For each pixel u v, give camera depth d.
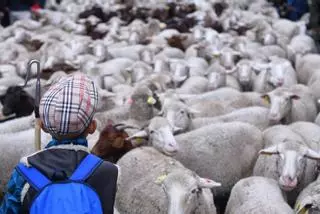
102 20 28.00
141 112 11.41
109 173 4.47
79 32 24.44
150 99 11.25
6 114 12.59
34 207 4.23
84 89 4.55
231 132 10.10
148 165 8.52
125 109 11.87
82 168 4.41
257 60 16.64
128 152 9.09
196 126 11.13
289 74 15.62
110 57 19.20
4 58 19.06
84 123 4.52
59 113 4.45
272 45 20.56
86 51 20.12
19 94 12.55
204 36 21.73
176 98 11.36
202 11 26.84
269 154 8.60
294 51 19.14
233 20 25.66
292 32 23.81
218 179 9.94
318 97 13.78
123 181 8.59
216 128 10.21
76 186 4.32
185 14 27.69
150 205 7.91
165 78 14.69
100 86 15.51
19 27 24.30
